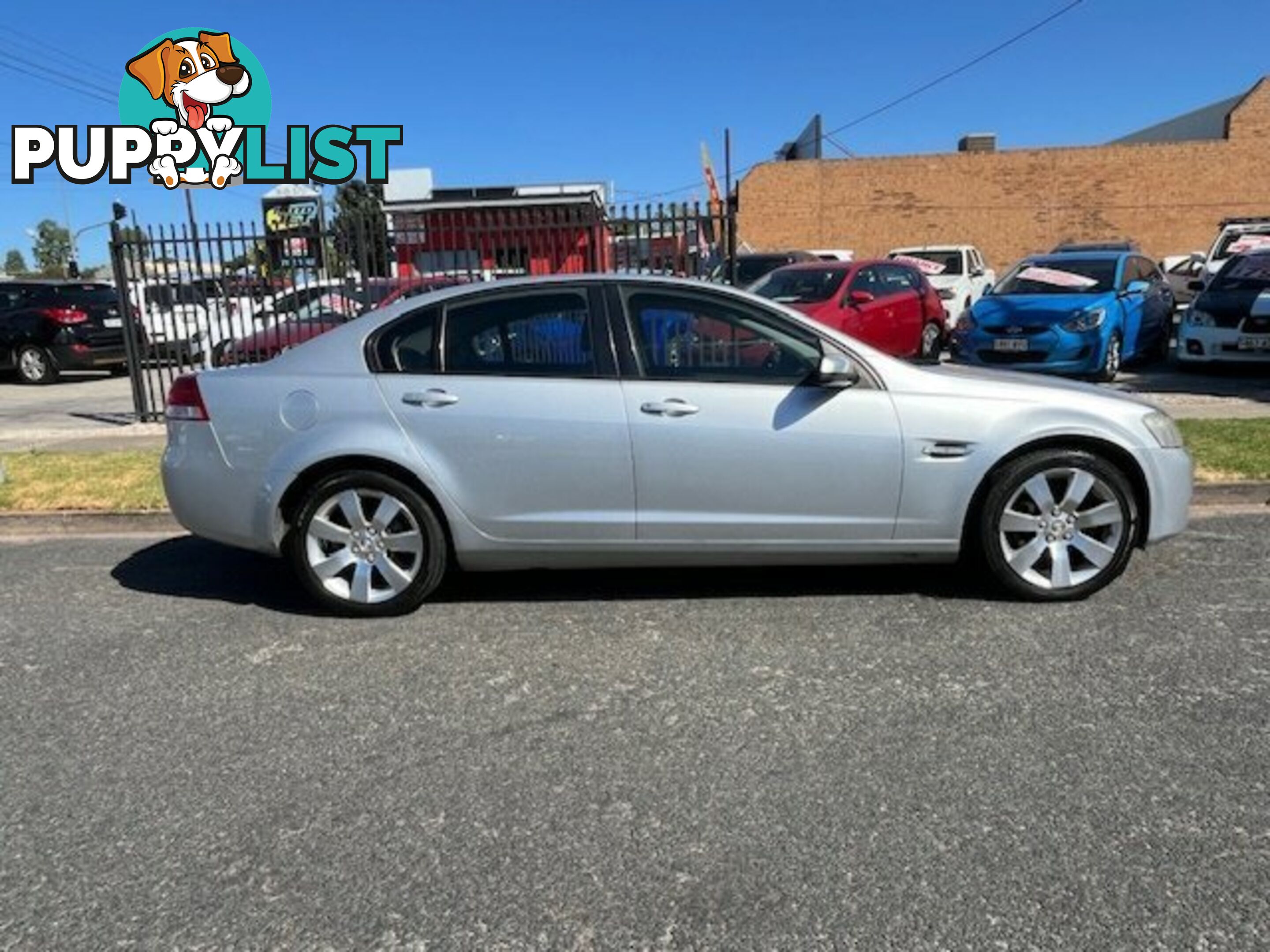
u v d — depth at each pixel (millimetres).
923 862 2885
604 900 2764
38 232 83438
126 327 11297
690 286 4828
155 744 3758
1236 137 29297
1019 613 4789
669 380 4754
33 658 4652
